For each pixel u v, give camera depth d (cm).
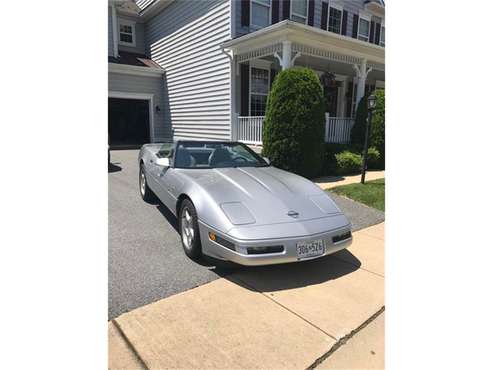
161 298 254
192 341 207
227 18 955
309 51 869
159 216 457
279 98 707
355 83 1369
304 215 300
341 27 1269
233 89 967
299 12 1113
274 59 1002
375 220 477
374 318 237
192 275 292
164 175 412
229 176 362
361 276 301
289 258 273
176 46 1235
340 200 571
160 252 338
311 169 733
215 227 282
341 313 242
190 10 1127
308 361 194
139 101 1376
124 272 293
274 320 231
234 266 295
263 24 1025
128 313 233
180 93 1252
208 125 1106
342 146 870
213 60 1038
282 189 337
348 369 189
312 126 710
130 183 665
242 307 246
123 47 1428
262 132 834
